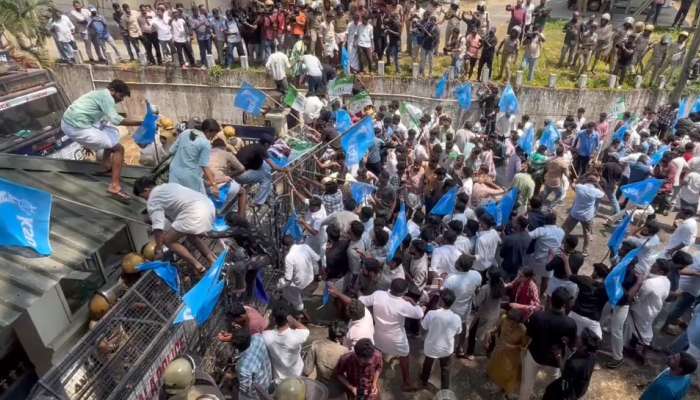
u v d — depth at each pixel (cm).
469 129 1169
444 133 1174
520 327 579
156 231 500
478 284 622
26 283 416
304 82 1522
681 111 1373
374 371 498
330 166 983
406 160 995
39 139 816
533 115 1598
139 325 488
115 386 440
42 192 406
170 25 1599
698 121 1355
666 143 1191
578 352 517
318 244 753
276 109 1311
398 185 958
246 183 709
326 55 1565
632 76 1638
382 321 583
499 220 791
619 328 639
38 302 511
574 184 955
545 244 728
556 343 528
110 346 453
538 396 620
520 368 586
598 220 1095
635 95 1566
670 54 1562
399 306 573
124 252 638
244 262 572
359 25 1529
